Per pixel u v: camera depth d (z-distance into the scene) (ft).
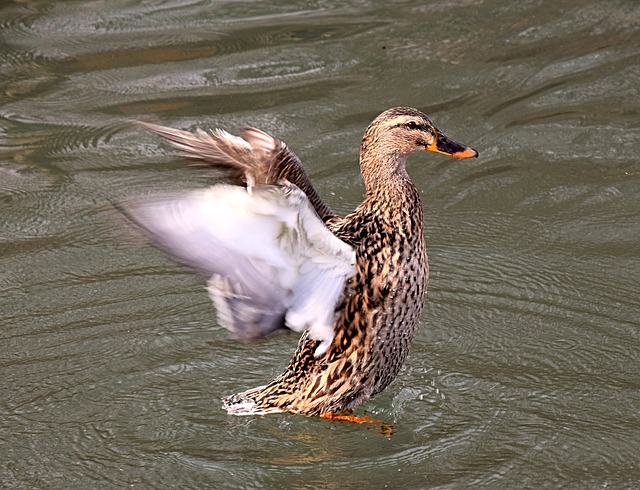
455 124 47.55
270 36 54.44
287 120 47.37
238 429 31.37
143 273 38.91
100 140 46.37
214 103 48.52
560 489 28.55
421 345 35.17
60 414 31.71
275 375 34.01
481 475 29.19
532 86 50.26
